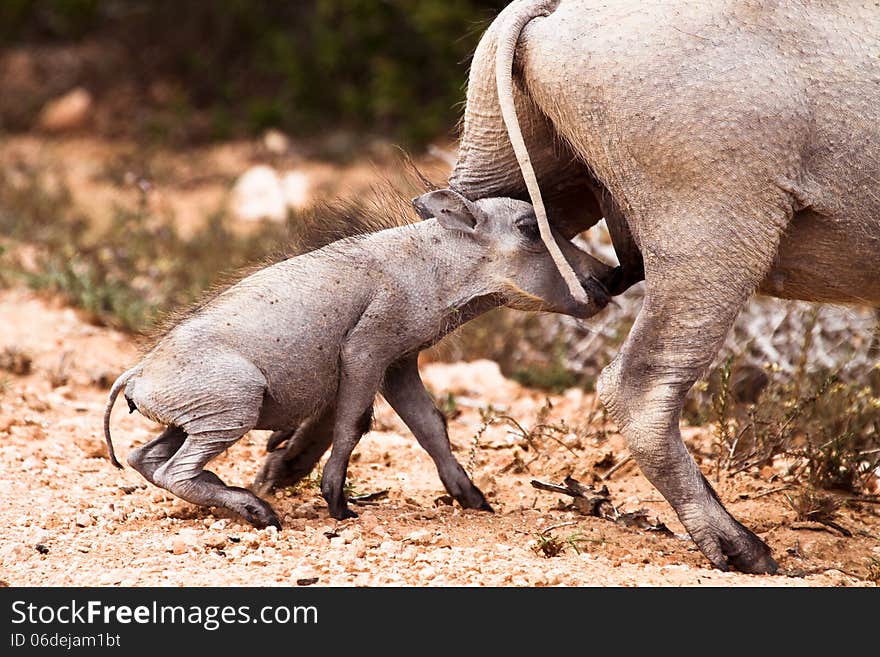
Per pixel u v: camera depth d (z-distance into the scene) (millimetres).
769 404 20656
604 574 14625
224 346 15742
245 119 60312
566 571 14477
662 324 15055
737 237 14625
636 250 16125
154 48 63594
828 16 14625
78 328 26859
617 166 14797
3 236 35969
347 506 16969
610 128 14664
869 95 14508
